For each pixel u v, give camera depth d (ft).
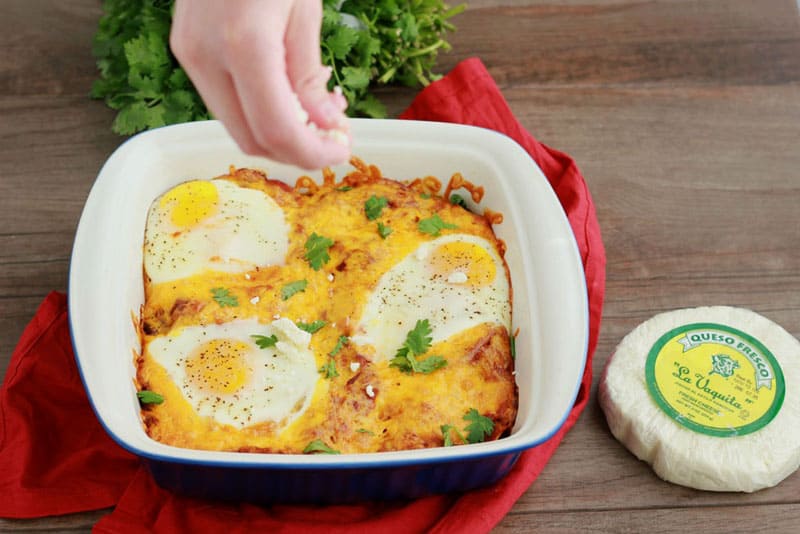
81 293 2.72
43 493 2.77
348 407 2.77
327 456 2.55
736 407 2.86
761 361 2.92
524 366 2.81
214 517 2.76
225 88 2.05
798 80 3.57
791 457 2.82
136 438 2.56
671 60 3.60
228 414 2.73
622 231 3.26
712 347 2.94
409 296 2.91
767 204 3.33
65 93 3.46
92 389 2.60
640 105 3.50
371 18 3.39
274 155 2.08
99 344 2.67
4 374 2.97
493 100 3.35
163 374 2.79
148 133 3.00
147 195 2.99
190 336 2.84
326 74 2.12
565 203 3.23
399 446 2.74
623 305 3.14
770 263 3.22
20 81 3.48
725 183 3.36
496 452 2.57
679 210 3.30
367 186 3.09
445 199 3.10
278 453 2.70
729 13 3.71
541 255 2.87
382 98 3.49
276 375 2.78
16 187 3.26
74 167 3.31
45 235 3.18
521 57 3.59
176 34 2.03
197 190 3.01
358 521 2.77
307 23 2.08
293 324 2.82
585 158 3.39
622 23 3.68
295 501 2.77
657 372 2.91
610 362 2.96
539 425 2.63
